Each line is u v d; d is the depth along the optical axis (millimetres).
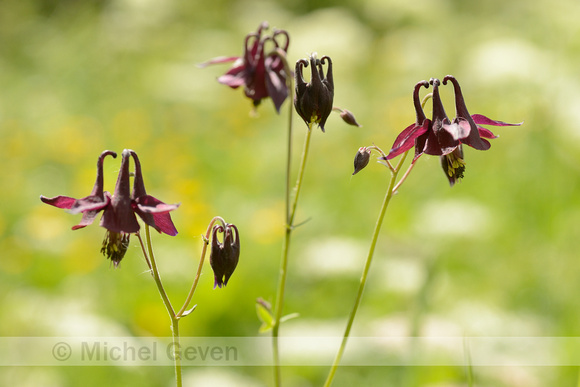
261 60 5410
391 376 6559
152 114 13383
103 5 17875
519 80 11102
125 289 7891
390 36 16234
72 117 13148
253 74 5441
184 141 11875
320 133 12141
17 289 7988
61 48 15547
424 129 3938
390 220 9742
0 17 17172
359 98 13156
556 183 9977
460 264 8586
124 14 16125
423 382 6293
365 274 4430
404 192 10734
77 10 17766
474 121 4051
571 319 7246
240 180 11141
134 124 12195
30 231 8500
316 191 10922
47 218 8602
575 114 9992
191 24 17328
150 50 15430
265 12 16609
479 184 10547
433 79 3953
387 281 7754
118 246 3857
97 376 6301
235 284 7746
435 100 3924
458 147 4172
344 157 11711
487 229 8930
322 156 11703
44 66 15250
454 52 14516
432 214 8875
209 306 7543
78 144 11406
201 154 11789
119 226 3656
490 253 8766
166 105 13555
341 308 7887
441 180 10711
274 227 9125
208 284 7605
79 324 6469
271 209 9852
